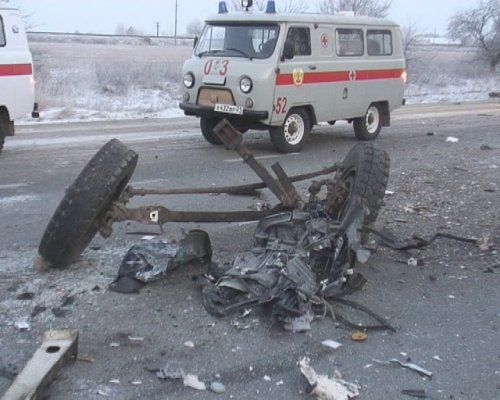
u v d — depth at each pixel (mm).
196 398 3408
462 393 3555
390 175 9211
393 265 5430
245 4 11680
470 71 35500
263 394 3469
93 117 16203
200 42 11406
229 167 9648
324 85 11391
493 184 8734
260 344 3994
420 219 6926
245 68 10391
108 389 3455
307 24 10938
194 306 4453
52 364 3396
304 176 5777
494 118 17500
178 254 4836
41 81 19125
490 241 6148
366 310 4457
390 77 13039
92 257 5320
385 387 3580
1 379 3506
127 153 4621
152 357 3803
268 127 10820
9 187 8086
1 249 5641
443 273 5293
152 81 22172
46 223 6527
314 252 4711
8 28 10242
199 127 14281
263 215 5254
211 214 4996
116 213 4676
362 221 4742
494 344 4129
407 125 15625
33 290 4641
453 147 12094
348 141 12656
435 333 4250
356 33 12094
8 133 10445
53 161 9828
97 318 4254
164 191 4941
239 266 4680
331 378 3633
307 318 4238
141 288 4711
